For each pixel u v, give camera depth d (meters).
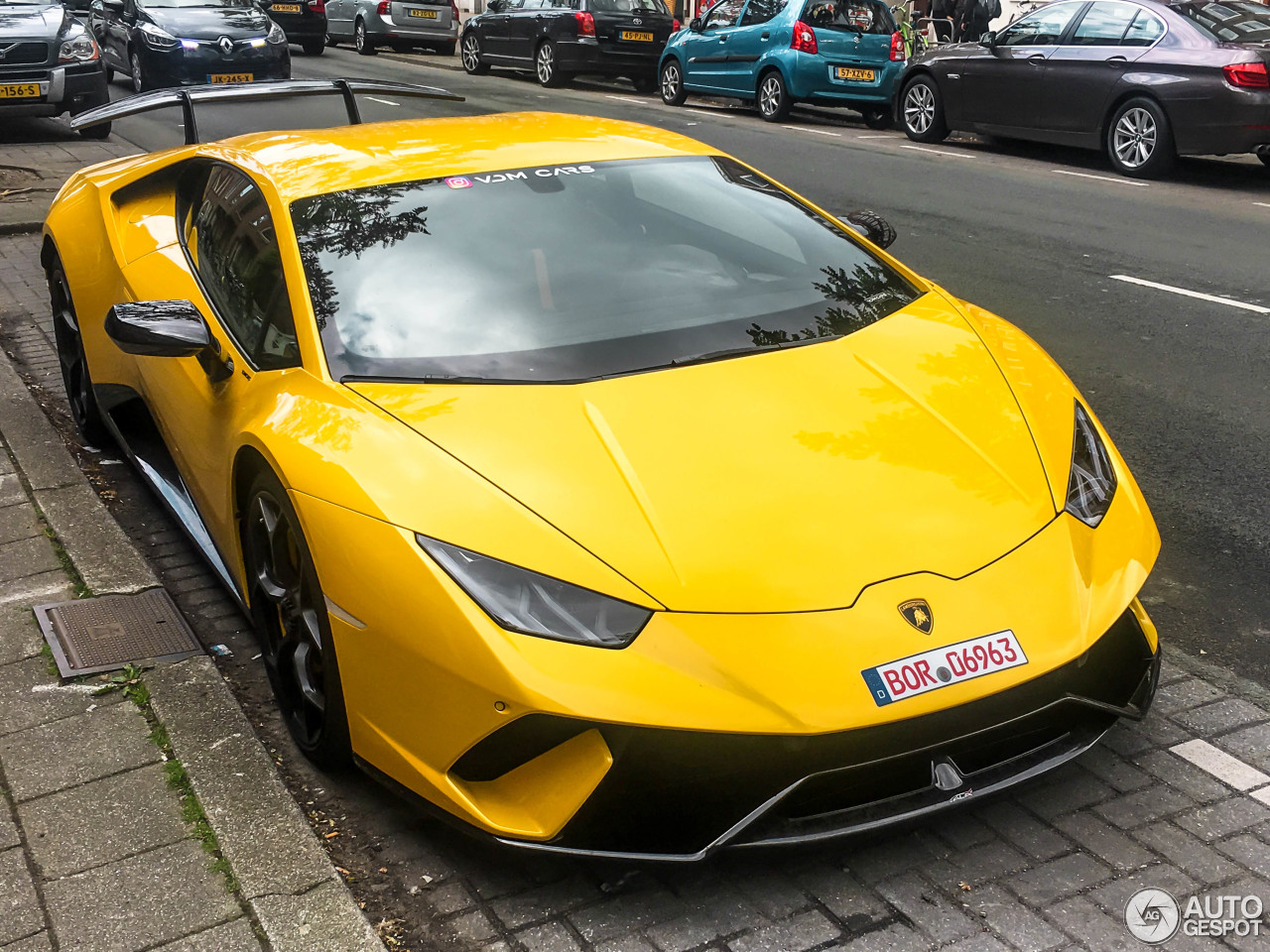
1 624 3.60
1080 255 8.52
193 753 2.94
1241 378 5.91
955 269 8.09
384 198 3.46
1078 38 12.61
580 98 18.94
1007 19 20.16
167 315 3.29
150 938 2.38
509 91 19.62
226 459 3.20
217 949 2.35
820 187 11.14
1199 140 11.54
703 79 17.78
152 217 4.41
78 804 2.79
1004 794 2.50
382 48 28.66
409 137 3.90
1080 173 12.35
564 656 2.31
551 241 3.37
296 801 2.77
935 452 2.75
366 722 2.63
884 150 13.86
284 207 3.44
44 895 2.50
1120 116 12.16
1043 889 2.49
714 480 2.58
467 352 3.01
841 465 2.66
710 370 2.97
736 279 3.38
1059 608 2.49
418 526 2.50
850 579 2.41
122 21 17.45
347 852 2.67
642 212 3.56
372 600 2.50
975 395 3.00
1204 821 2.69
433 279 3.21
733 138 14.62
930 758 2.37
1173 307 7.14
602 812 2.33
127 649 3.45
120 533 4.14
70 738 3.04
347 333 3.07
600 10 20.05
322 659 2.72
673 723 2.27
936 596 2.42
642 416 2.77
